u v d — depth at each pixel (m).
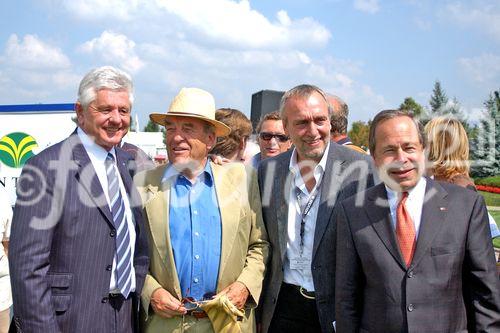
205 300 2.66
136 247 2.62
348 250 2.42
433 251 2.20
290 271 2.90
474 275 2.21
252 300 2.79
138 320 2.74
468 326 2.28
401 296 2.20
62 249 2.27
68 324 2.26
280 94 5.61
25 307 2.14
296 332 2.88
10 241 2.21
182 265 2.65
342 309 2.42
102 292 2.34
